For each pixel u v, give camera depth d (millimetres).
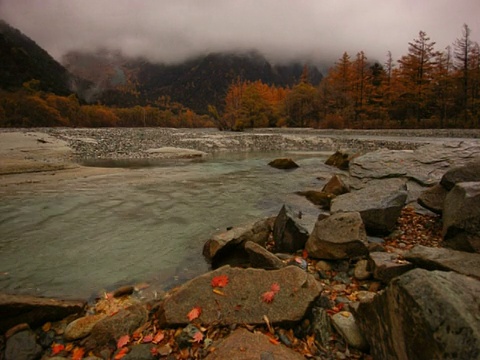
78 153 21625
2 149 19828
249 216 7832
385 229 5848
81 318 3443
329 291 3906
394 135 35688
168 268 4969
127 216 7750
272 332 2998
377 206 5848
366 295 3727
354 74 53188
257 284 3463
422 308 2016
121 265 5059
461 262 3527
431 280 2145
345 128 49188
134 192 10438
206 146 28812
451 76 42719
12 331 3191
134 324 3266
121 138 28891
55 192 10320
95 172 14695
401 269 3852
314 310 3238
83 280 4555
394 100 47750
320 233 4855
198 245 5934
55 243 5969
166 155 22281
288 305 3168
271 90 83812
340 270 4496
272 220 6535
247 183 12211
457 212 4508
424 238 5664
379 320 2514
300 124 60531
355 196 6703
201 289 3492
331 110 56312
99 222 7266
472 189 4559
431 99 43656
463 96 41312
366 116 50812
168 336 3074
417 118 44219
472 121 39750
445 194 5996
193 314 3193
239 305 3248
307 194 9984
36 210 8180
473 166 5738
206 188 11203
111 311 3727
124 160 20094
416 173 8930
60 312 3535
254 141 31984
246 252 5223
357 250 4582
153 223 7223
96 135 29625
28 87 74000
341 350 2811
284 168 16500
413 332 2064
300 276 3473
